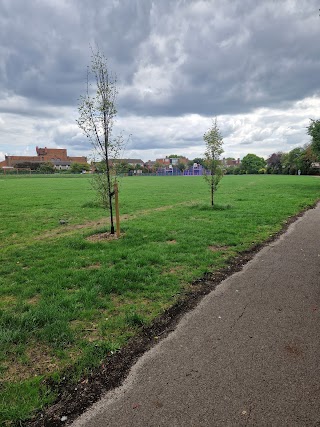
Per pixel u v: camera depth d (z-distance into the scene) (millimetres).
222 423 2545
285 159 98250
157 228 10398
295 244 8328
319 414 2615
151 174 113312
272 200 18922
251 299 4926
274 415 2613
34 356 3500
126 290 5285
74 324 4176
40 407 2758
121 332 3977
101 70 8781
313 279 5750
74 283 5594
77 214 14398
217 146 15242
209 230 9984
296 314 4395
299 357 3393
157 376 3146
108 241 8688
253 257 7219
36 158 151125
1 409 2721
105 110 8625
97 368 3297
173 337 3859
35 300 4973
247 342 3709
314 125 27828
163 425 2545
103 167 9070
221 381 3041
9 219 13016
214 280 5801
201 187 34094
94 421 2611
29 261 6969
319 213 13852
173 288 5367
